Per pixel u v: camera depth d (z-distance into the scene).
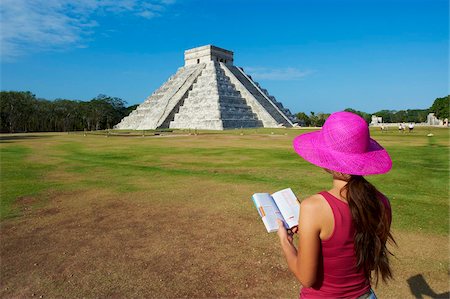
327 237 2.53
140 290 5.52
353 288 2.61
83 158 22.50
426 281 5.71
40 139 44.62
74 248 7.26
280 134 51.19
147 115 87.69
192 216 9.40
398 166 17.33
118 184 13.80
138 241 7.62
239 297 5.30
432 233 7.86
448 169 16.41
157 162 20.16
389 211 2.72
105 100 117.25
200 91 84.19
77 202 11.05
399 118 146.38
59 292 5.49
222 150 26.77
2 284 5.77
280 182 13.80
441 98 97.50
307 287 2.64
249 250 7.05
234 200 11.01
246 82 97.31
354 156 2.58
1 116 88.75
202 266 6.36
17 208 10.37
